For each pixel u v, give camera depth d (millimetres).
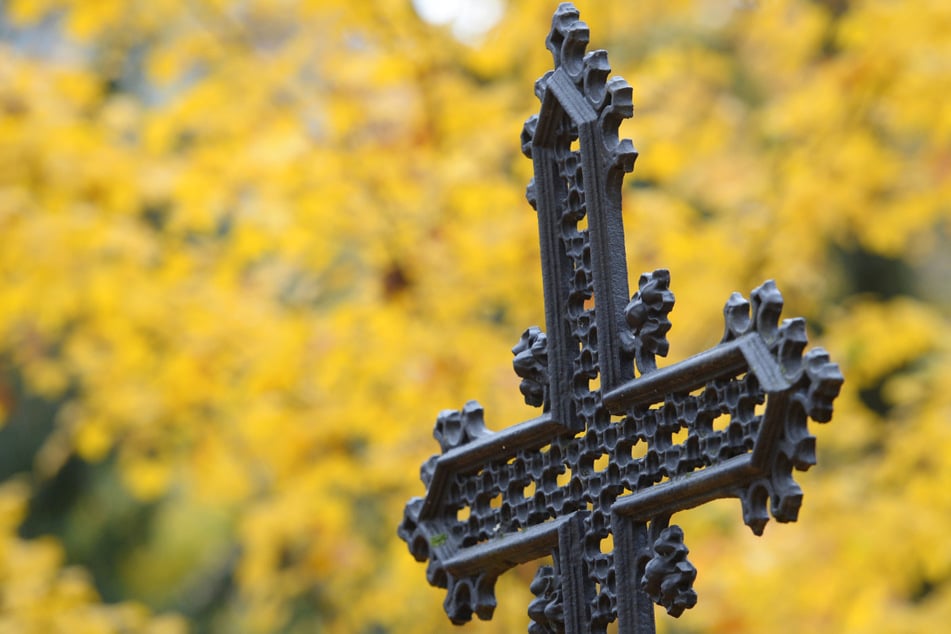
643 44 7918
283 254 6402
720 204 6742
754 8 6949
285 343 6039
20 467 10828
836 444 7539
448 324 6223
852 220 6934
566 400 2152
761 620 6488
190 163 6172
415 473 6172
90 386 6926
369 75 6121
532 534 2180
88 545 11273
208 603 10867
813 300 7191
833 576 6398
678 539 1874
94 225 5898
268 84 6129
